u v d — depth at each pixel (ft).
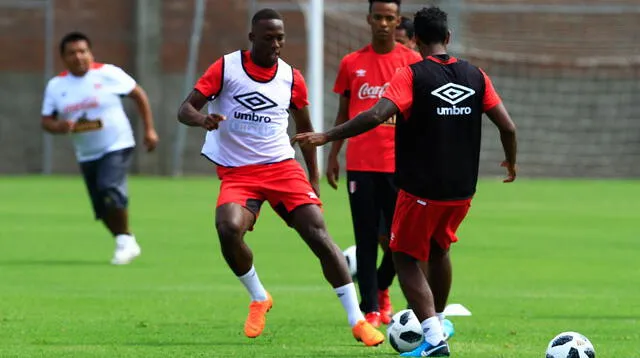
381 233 107.55
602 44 369.71
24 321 102.47
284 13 357.41
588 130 368.48
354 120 82.33
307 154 94.32
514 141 86.43
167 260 154.40
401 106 82.64
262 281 133.49
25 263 150.30
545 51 370.12
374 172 105.19
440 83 83.76
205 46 358.43
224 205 90.94
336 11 373.81
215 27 358.02
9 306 112.16
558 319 105.19
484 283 132.77
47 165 363.35
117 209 150.00
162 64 359.05
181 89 359.25
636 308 112.78
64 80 151.64
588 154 368.68
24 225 203.82
